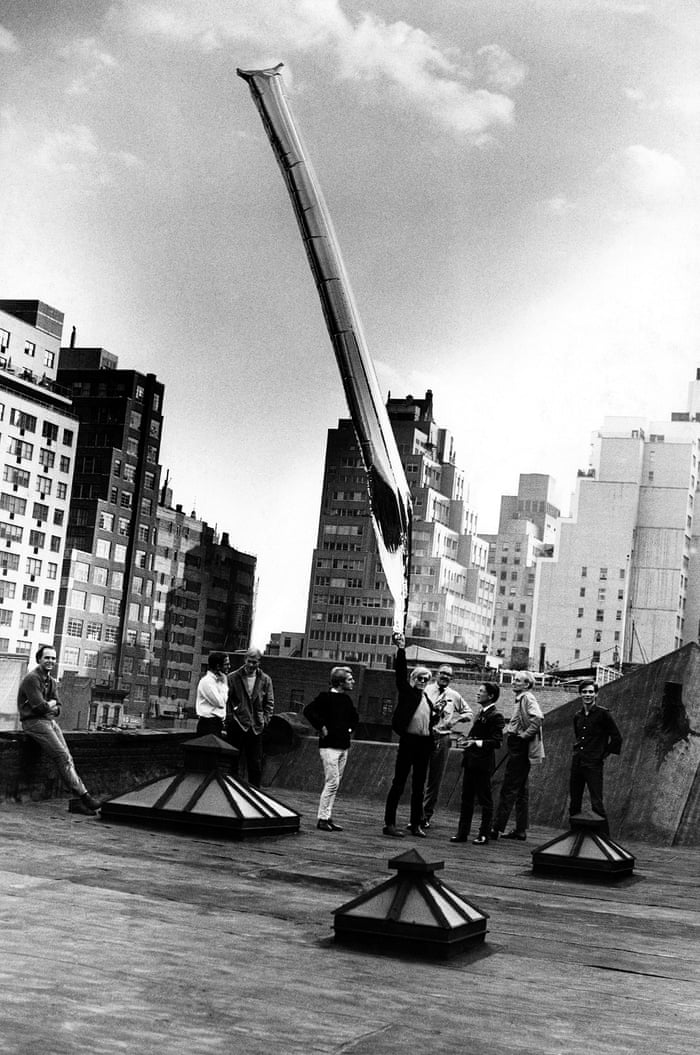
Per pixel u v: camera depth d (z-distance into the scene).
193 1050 4.34
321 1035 4.75
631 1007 5.95
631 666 71.94
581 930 8.45
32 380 125.88
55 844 10.33
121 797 12.43
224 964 5.99
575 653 169.00
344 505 178.75
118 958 5.89
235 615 183.12
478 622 194.00
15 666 45.78
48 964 5.58
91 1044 4.27
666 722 17.48
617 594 169.12
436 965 6.50
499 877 11.20
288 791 19.27
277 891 8.91
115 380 150.12
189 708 174.25
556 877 11.48
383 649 176.12
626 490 170.50
